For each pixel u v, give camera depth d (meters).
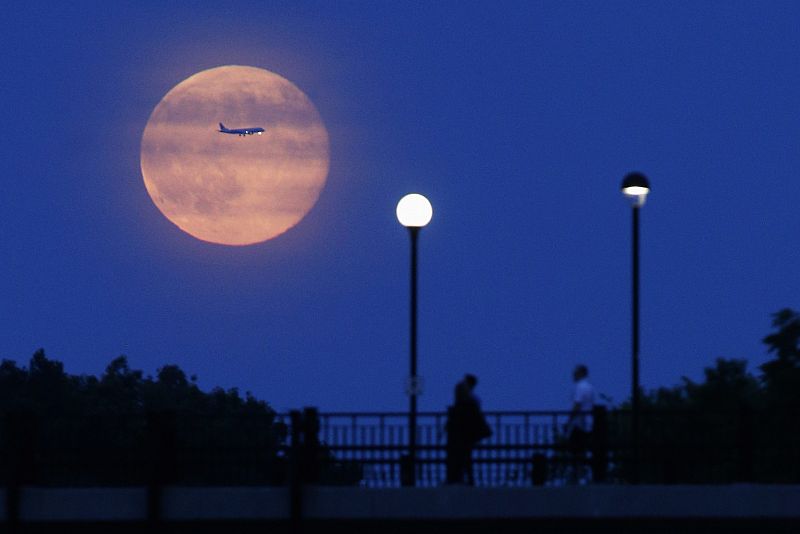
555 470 116.88
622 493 109.44
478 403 116.69
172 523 109.75
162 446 111.31
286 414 112.62
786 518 109.94
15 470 110.88
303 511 109.50
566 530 109.69
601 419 115.44
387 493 109.19
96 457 113.75
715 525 110.00
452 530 109.50
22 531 110.56
